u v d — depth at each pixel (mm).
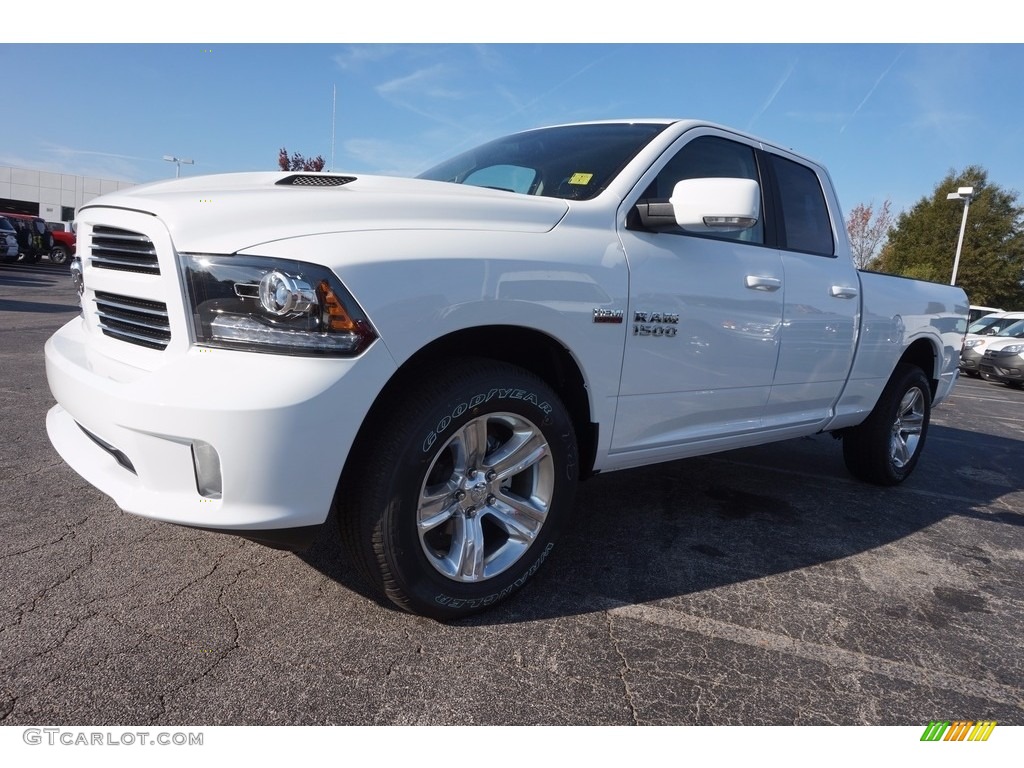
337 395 1871
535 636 2289
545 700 1960
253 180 2514
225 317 1865
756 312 3146
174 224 1917
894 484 4602
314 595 2424
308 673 1994
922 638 2500
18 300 12703
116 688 1871
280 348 1852
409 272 2000
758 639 2393
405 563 2113
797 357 3465
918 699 2117
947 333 4848
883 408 4328
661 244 2768
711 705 2002
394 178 2480
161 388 1828
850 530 3625
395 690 1949
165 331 1984
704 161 3135
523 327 2297
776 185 3514
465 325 2121
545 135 3385
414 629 2262
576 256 2424
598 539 3197
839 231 3943
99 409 1950
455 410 2125
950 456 6039
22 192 50469
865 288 3934
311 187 2229
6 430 4211
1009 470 5617
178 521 1858
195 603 2326
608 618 2447
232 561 2637
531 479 2504
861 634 2494
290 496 1866
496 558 2404
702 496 3994
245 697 1875
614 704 1967
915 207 43125
